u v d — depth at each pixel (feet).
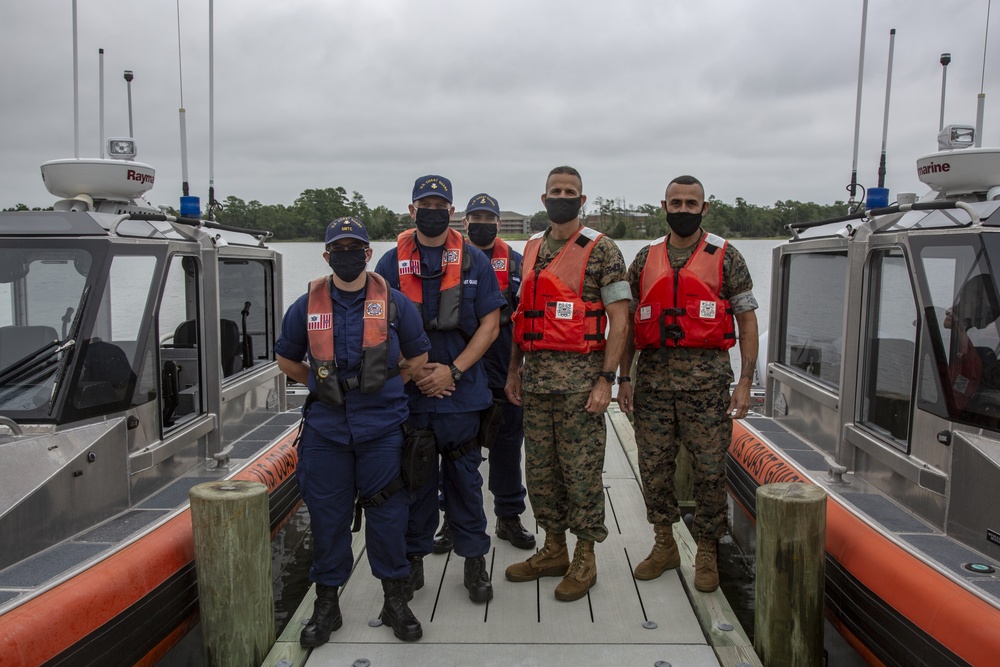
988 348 10.71
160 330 13.53
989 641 8.55
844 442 14.35
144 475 13.05
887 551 10.80
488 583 12.59
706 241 12.53
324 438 10.94
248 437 17.61
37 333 11.94
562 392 11.81
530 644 11.41
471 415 12.09
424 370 11.55
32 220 12.48
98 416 11.87
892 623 10.19
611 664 10.96
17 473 10.30
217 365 15.43
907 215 12.92
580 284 11.73
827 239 15.40
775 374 18.56
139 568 10.52
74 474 11.12
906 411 12.57
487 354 14.24
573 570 12.71
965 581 9.68
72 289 12.01
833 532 12.10
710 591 12.75
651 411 12.94
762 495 10.96
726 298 12.52
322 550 11.30
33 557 10.41
